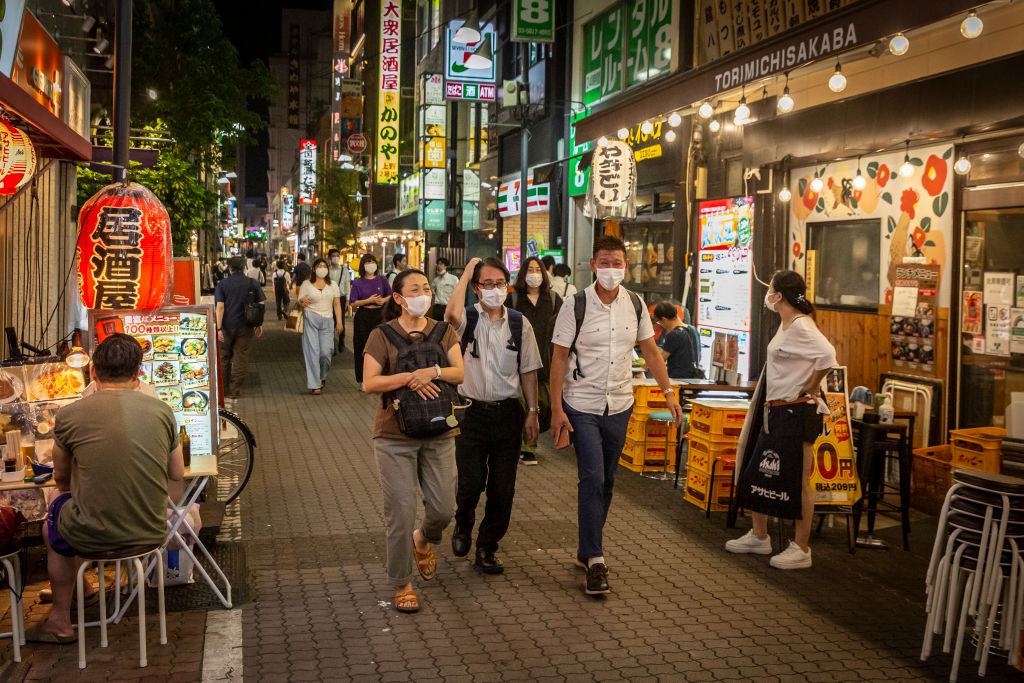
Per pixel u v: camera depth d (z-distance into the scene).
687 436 8.34
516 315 5.73
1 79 6.46
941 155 8.00
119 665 4.38
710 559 6.24
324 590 5.50
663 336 10.12
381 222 35.88
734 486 6.96
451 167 28.48
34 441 5.63
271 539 6.52
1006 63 6.97
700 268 12.03
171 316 6.02
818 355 5.96
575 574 5.87
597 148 12.10
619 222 15.70
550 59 18.75
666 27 13.62
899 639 4.90
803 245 10.19
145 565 5.39
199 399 6.02
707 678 4.35
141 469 4.43
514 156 22.27
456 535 6.07
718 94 8.97
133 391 4.59
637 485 8.37
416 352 5.02
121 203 5.91
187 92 22.58
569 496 7.91
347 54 60.44
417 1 37.88
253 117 24.88
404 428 4.92
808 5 9.41
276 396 13.63
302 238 80.62
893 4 6.53
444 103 29.19
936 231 8.05
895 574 6.02
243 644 4.66
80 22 11.45
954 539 4.47
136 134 17.78
